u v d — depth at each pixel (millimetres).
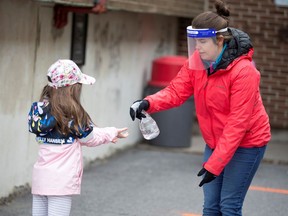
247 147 5434
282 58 14031
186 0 12695
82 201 8227
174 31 14875
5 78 7613
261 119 5453
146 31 12859
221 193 5539
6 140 7785
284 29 13984
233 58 5230
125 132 5727
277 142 13922
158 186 9305
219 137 5500
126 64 11859
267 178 10273
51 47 8750
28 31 8062
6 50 7566
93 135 5320
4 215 7348
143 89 12891
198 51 5281
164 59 12188
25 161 8328
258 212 8102
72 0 7664
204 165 5238
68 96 5180
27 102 8227
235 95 5223
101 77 10680
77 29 9531
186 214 7898
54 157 5242
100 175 9789
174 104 5727
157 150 12148
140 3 10070
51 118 5152
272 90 14102
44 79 8633
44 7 8414
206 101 5422
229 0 14078
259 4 14023
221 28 5223
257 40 14086
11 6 7586
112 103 11281
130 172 10141
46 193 5215
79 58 9680
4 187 7855
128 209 7988
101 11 8461
